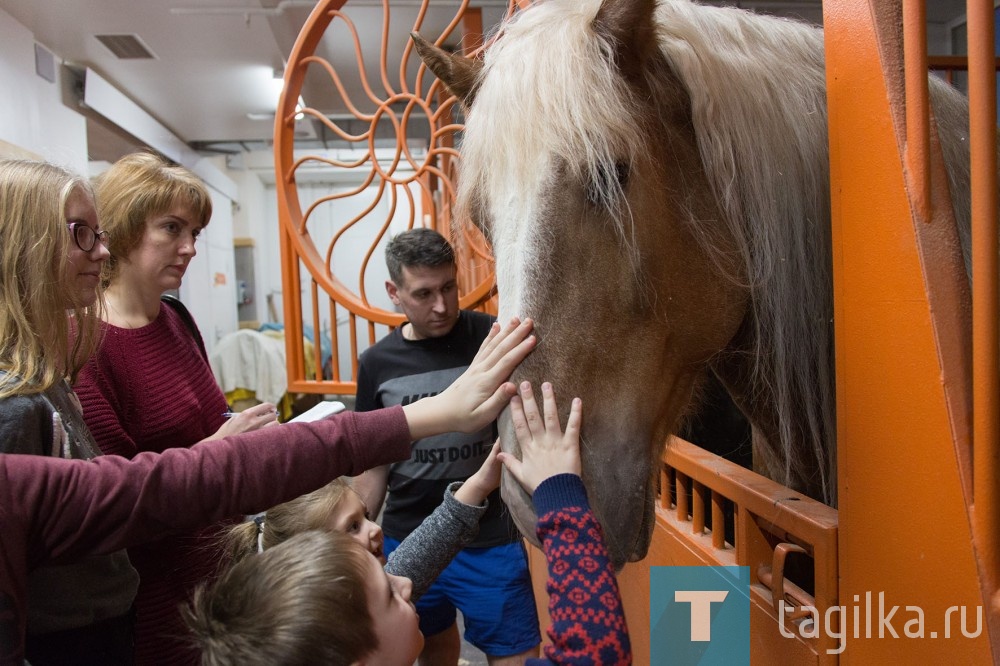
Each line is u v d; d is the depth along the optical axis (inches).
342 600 26.4
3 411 28.3
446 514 42.8
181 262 51.2
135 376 47.6
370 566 28.6
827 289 40.0
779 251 37.9
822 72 41.3
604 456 32.9
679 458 48.8
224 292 298.4
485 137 34.6
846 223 27.5
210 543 47.8
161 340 51.1
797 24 44.3
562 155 32.5
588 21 35.0
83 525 26.5
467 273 137.9
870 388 26.2
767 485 37.7
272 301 370.0
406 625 29.4
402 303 60.6
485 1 129.3
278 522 41.2
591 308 33.3
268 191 369.4
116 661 38.2
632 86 35.6
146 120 216.5
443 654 64.9
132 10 144.2
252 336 219.9
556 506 29.3
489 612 59.3
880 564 25.9
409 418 32.6
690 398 41.0
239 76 191.2
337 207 363.9
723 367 45.6
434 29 156.5
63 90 173.5
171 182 49.6
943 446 22.4
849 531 28.0
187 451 29.4
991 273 20.1
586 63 33.5
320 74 191.0
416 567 41.9
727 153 36.8
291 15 148.3
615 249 33.5
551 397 31.2
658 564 53.6
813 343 40.1
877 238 25.5
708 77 36.6
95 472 27.2
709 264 37.7
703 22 39.7
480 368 32.6
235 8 145.1
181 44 164.6
